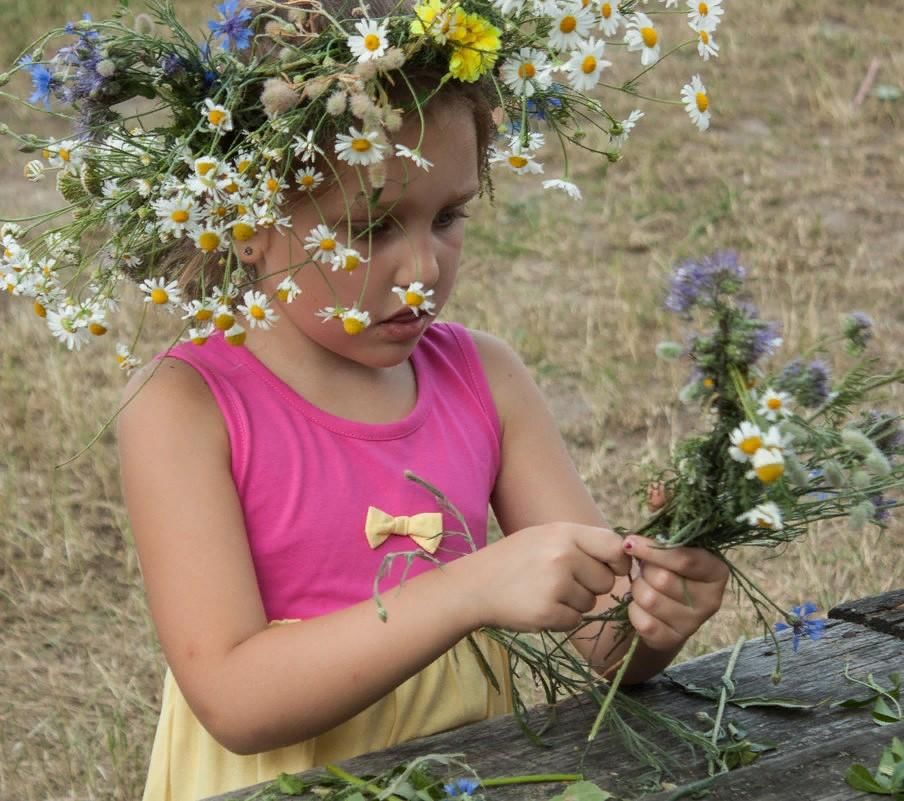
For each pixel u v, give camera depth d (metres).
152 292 2.00
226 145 2.05
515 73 1.91
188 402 2.13
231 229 1.97
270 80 1.87
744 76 9.71
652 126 8.96
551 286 6.91
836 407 1.65
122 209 2.01
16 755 3.73
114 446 5.38
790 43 10.30
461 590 1.90
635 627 1.84
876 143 8.72
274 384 2.19
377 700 1.95
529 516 2.41
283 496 2.14
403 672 1.91
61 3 10.62
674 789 1.68
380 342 2.07
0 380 5.82
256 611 2.04
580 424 5.57
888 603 2.28
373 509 2.18
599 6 1.84
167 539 2.04
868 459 1.57
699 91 1.98
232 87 1.97
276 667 1.93
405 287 2.01
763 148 8.61
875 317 6.41
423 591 1.91
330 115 1.91
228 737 1.96
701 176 8.20
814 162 8.43
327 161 1.88
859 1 11.16
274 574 2.14
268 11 2.11
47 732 3.83
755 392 1.60
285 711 1.92
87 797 3.55
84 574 4.61
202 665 1.98
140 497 2.08
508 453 2.44
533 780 1.75
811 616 2.03
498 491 2.45
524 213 7.78
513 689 1.98
